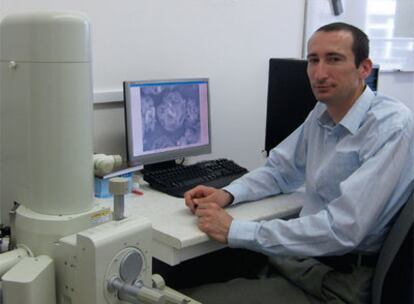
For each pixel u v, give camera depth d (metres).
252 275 1.85
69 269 0.94
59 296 0.98
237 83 2.45
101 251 0.88
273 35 2.57
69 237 0.96
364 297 1.49
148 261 0.99
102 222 1.02
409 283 1.34
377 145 1.46
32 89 0.94
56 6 1.78
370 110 1.55
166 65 2.15
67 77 0.93
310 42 1.57
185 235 1.43
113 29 1.95
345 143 1.58
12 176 1.05
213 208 1.53
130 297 0.91
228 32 2.36
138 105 1.85
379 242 1.53
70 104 0.94
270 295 1.57
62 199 0.98
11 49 0.96
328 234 1.42
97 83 1.94
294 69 2.12
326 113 1.69
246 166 2.57
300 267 1.59
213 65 2.33
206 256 2.02
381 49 3.25
